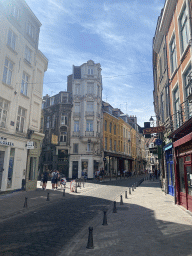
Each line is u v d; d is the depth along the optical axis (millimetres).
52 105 37125
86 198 13273
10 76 15023
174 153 10617
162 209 9250
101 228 6398
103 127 38062
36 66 18812
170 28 12859
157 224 6707
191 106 9383
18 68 15719
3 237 5492
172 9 12148
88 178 32688
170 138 11359
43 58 19766
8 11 14570
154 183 25406
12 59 15000
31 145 16125
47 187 20109
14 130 15031
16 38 15695
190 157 8469
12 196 13016
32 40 17938
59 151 34188
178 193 10281
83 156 33594
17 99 15469
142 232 5887
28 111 17078
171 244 4867
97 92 36781
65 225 6770
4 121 14242
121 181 30078
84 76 36156
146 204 10727
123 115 51406
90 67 36906
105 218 6883
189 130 8914
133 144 56031
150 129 13047
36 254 4395
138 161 60281
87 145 34156
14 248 4711
